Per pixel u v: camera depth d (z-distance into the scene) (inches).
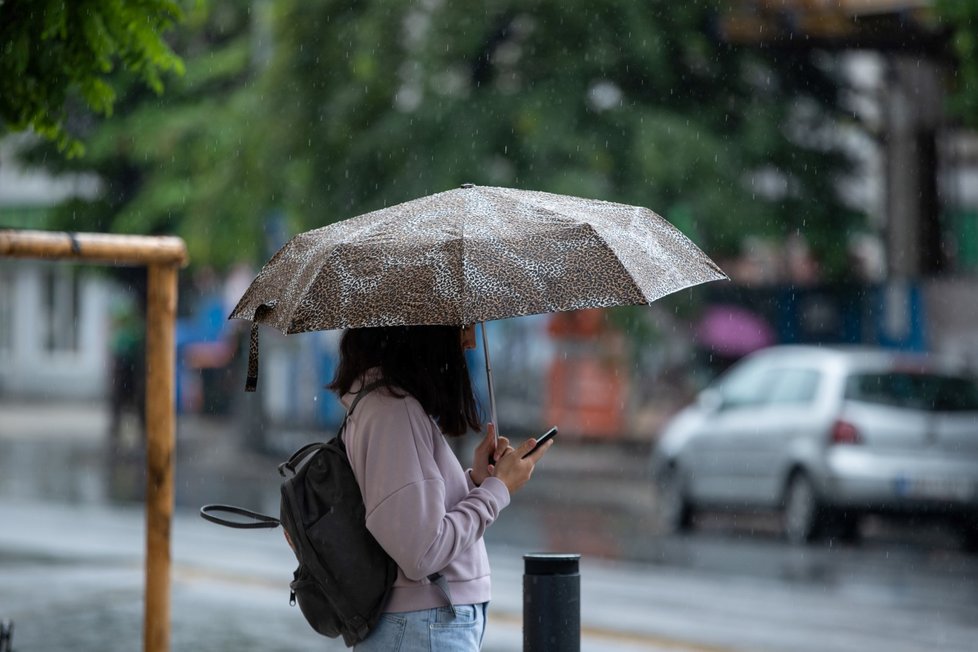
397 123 1493.6
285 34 1565.0
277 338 2226.9
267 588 869.8
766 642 726.5
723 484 1240.2
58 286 3577.8
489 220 311.0
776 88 1611.7
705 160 1476.4
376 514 304.3
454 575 316.2
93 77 480.4
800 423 1178.6
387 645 312.0
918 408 1144.8
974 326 1716.3
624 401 2095.2
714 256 1563.7
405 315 293.3
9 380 3639.3
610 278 299.3
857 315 1809.8
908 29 1472.7
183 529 1206.9
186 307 2780.5
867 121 1695.4
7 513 1328.7
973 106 1342.3
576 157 1448.1
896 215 1706.4
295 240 330.6
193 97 1883.6
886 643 733.3
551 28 1482.5
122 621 733.3
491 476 325.7
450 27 1480.1
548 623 346.3
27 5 459.2
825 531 1177.4
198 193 1776.6
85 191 2143.2
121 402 2266.2
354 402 316.8
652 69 1487.5
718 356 1947.6
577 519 1369.3
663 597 884.6
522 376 2127.2
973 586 952.9
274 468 1904.5
